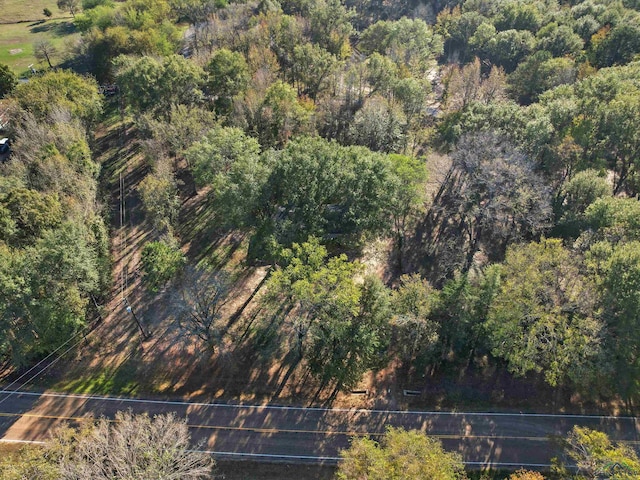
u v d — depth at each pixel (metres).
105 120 121.56
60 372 65.12
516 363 59.41
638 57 114.94
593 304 58.56
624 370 60.03
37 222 69.31
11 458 51.03
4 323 58.69
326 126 105.31
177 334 67.38
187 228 87.19
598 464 46.78
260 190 69.88
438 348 65.75
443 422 61.53
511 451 58.53
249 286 77.19
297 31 131.12
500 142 86.25
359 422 61.38
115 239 84.88
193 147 81.75
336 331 57.25
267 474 56.44
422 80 121.88
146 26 141.38
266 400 63.12
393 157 81.44
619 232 66.06
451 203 94.06
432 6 187.62
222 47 129.12
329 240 75.00
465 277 68.06
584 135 85.19
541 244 65.31
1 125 104.50
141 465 46.19
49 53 150.75
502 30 155.38
